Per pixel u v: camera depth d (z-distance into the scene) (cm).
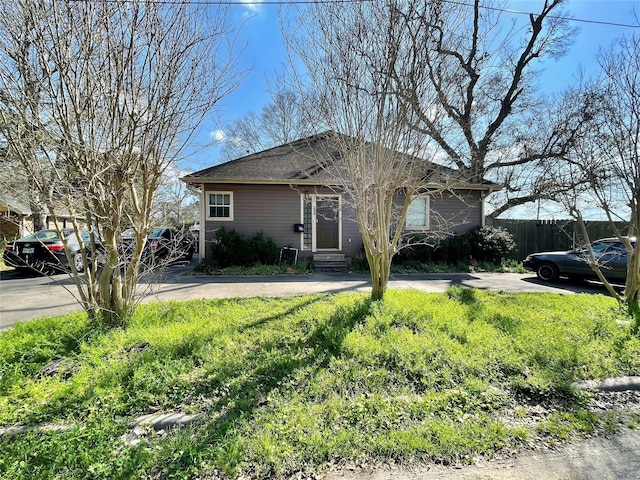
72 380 266
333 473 186
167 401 249
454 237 1116
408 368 292
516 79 1383
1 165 328
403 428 221
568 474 189
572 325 405
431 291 696
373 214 471
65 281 797
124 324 393
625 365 310
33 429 216
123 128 346
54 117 318
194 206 985
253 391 259
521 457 202
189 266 1148
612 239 802
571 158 564
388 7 386
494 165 1293
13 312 520
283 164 1159
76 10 321
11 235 1332
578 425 231
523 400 262
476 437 214
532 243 1286
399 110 407
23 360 304
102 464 183
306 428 216
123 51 335
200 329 378
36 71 312
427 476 186
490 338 355
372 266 491
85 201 345
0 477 175
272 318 434
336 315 422
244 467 187
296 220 1116
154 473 182
